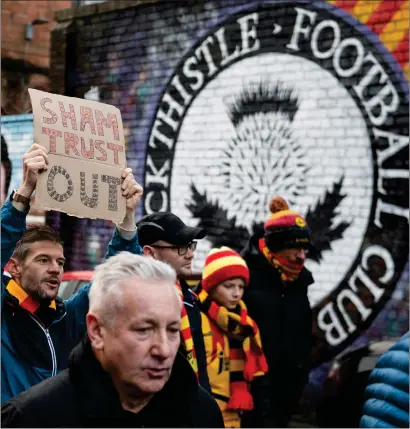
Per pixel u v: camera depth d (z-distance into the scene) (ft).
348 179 25.67
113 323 7.19
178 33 30.40
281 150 27.30
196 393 7.80
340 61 26.05
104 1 32.96
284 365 16.49
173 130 30.48
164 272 7.37
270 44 27.73
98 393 7.36
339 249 25.68
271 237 16.46
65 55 34.14
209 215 29.14
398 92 24.84
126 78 32.14
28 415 7.26
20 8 36.29
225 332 14.78
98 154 10.17
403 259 24.36
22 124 34.71
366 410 9.29
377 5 25.32
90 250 33.09
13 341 10.43
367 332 24.93
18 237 9.69
